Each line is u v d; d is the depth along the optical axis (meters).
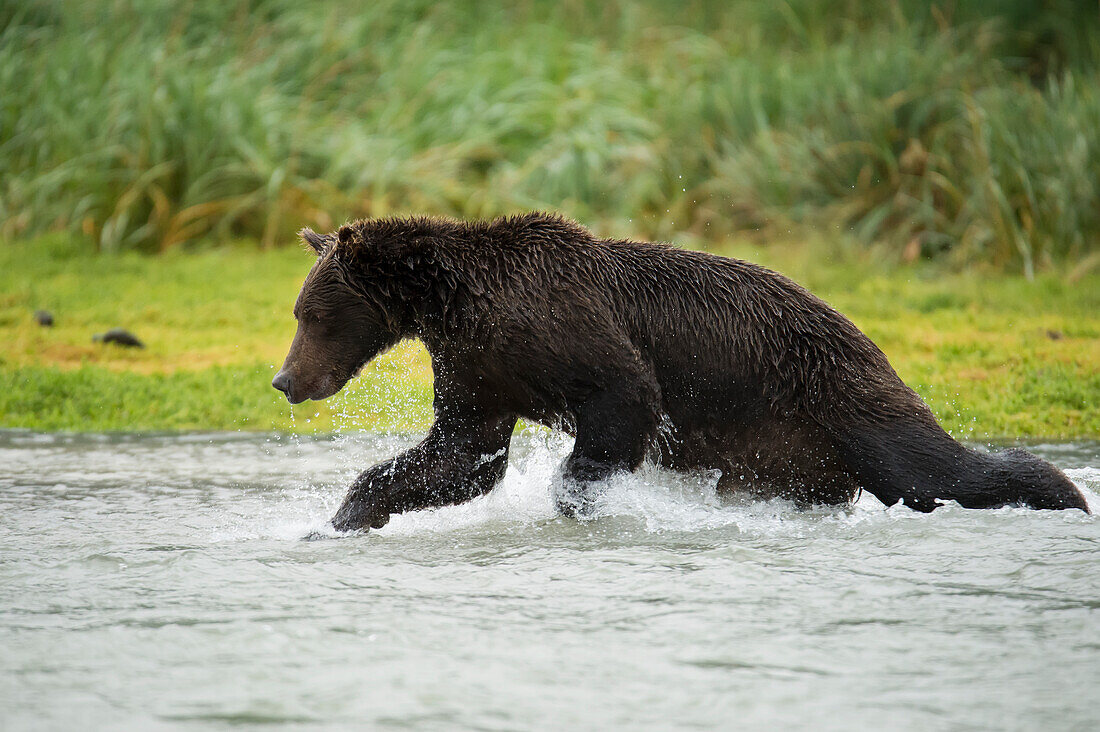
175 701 8.13
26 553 12.07
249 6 42.50
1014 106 35.06
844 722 7.72
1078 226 32.19
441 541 12.76
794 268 31.92
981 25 40.94
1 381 23.11
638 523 13.33
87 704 8.08
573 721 7.77
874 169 35.09
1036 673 8.45
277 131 37.00
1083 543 11.54
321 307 13.70
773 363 13.52
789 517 13.60
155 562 11.55
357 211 35.53
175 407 22.16
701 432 13.95
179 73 36.69
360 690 8.29
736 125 36.78
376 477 13.91
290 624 9.61
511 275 13.32
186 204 35.50
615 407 13.23
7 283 30.73
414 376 22.92
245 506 14.92
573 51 42.44
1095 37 39.94
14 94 36.69
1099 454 17.91
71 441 19.75
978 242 32.53
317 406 22.20
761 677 8.45
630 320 13.59
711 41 42.81
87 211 35.06
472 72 40.62
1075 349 24.88
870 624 9.50
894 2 42.62
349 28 41.75
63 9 40.16
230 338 27.22
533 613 9.91
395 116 38.53
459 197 36.19
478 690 8.28
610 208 35.94
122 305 29.36
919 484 13.09
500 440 14.24
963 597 10.10
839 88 36.72
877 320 27.88
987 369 23.81
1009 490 12.95
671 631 9.41
